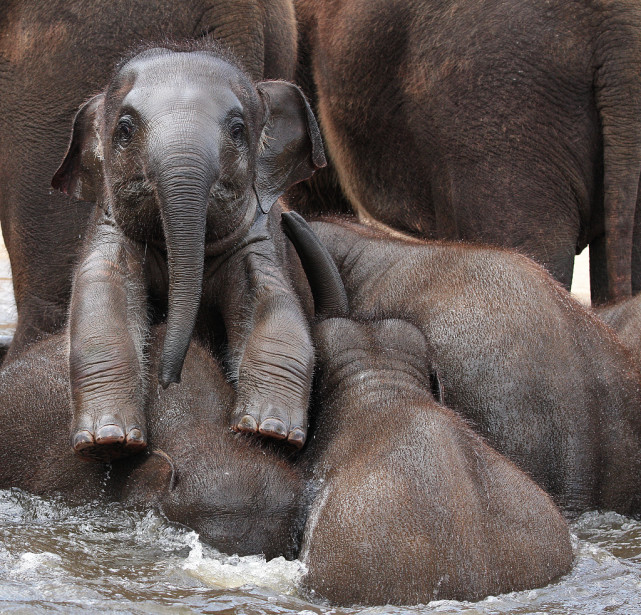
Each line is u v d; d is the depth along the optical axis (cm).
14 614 663
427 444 744
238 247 909
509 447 914
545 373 928
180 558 771
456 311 966
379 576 689
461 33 1341
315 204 1667
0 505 872
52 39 1157
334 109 1526
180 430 828
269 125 937
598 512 933
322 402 862
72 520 847
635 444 949
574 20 1298
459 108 1348
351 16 1469
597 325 996
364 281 1070
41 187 1183
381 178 1496
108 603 688
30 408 916
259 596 706
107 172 870
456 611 675
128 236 884
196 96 816
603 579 745
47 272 1198
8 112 1180
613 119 1307
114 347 823
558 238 1345
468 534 702
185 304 782
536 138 1323
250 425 814
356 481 732
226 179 840
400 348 889
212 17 1164
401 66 1413
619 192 1315
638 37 1291
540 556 729
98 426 790
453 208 1388
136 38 1154
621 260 1323
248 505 774
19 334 1213
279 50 1248
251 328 886
